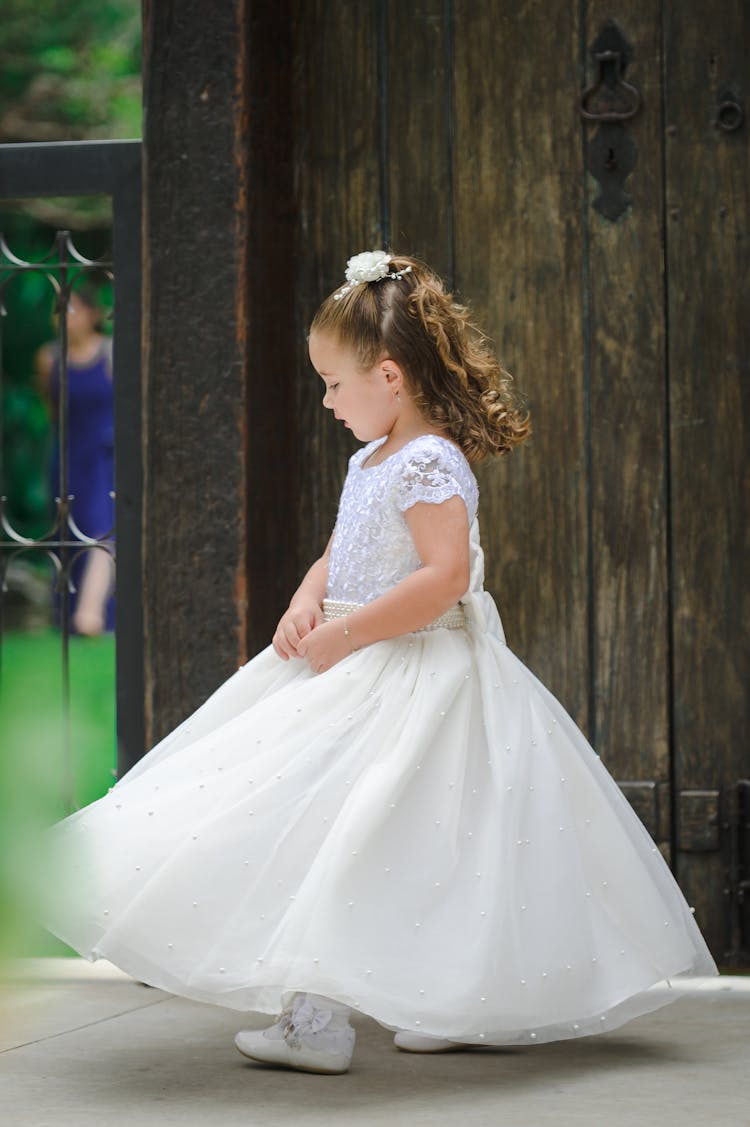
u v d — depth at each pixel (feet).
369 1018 12.01
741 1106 8.83
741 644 14.11
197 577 13.94
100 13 41.78
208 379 13.93
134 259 15.11
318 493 14.97
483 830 9.70
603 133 14.35
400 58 14.69
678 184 14.23
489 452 11.32
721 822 14.10
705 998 12.78
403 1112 8.66
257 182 14.11
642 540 14.28
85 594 18.78
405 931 9.09
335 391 11.01
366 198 14.76
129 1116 8.59
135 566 15.10
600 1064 10.21
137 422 15.10
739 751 14.11
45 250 33.30
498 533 14.52
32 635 26.09
